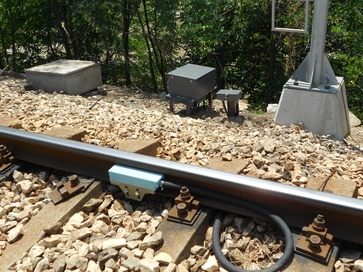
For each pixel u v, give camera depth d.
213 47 13.96
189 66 8.49
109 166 3.47
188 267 2.59
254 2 13.12
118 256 2.65
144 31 14.04
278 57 15.07
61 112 5.68
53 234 2.97
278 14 13.03
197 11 12.28
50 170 3.87
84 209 3.25
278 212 2.86
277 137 5.40
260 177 3.30
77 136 4.27
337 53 14.17
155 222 2.99
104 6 13.48
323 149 4.95
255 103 15.09
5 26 16.03
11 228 3.07
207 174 2.99
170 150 4.19
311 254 2.50
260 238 2.88
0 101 6.19
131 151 3.73
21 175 3.71
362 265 2.49
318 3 5.36
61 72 8.45
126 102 8.92
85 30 15.04
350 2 12.09
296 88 5.83
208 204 3.03
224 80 14.56
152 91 15.66
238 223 2.92
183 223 2.88
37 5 14.46
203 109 8.58
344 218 2.63
